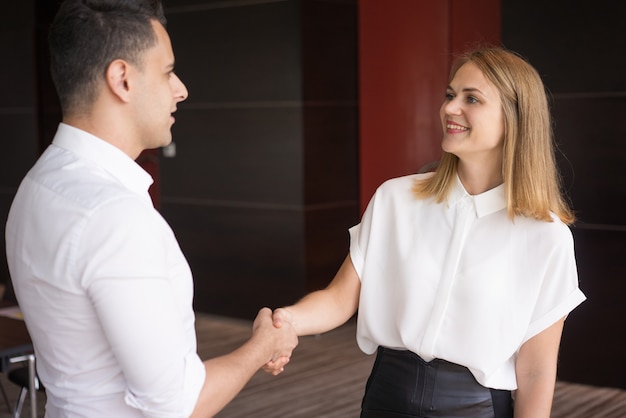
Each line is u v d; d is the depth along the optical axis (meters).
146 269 1.52
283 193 6.58
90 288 1.51
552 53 5.00
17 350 3.42
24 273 1.61
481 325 1.97
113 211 1.52
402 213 2.11
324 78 6.58
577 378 5.11
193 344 1.69
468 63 1.98
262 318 2.07
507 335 1.97
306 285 6.57
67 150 1.63
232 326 6.75
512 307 1.97
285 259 6.64
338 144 6.75
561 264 1.96
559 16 4.96
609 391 4.97
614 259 4.93
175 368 1.54
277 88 6.50
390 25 6.73
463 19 6.59
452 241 2.02
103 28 1.59
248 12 6.59
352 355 5.85
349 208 6.89
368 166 6.91
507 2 5.11
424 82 6.66
